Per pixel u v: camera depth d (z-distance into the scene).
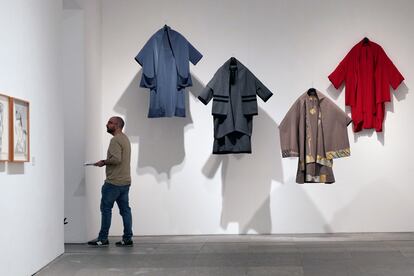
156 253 5.94
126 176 6.61
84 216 6.84
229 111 6.93
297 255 5.65
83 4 6.87
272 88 7.46
